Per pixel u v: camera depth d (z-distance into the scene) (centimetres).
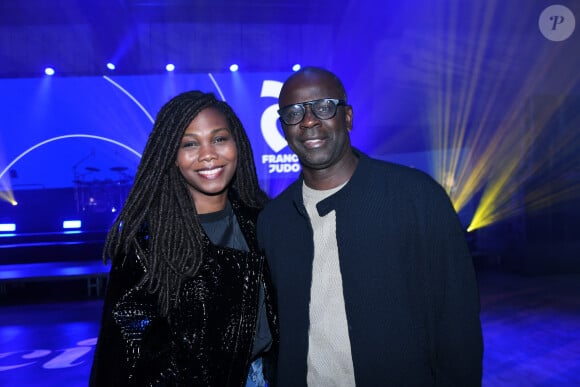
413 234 133
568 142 848
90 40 952
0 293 761
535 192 846
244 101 1001
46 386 380
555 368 378
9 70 945
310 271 141
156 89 982
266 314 157
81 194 977
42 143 962
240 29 990
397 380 129
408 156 1062
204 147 142
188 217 143
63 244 909
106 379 128
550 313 547
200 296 139
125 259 137
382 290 132
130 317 131
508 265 870
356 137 1047
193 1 887
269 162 1005
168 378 134
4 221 962
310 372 140
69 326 575
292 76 144
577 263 816
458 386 128
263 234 155
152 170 141
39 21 923
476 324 130
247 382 156
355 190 138
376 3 919
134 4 888
